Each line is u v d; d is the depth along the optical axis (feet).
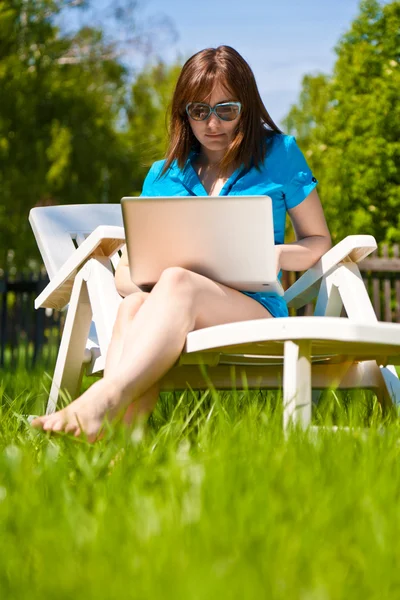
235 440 5.68
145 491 4.77
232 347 6.80
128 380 6.56
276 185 8.82
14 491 4.88
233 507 4.21
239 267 7.45
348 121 34.19
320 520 4.05
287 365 6.31
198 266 7.53
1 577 3.59
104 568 3.52
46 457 5.58
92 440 6.23
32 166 52.80
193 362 7.28
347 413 8.51
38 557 3.77
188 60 8.77
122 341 7.36
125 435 6.07
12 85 51.80
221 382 8.25
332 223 34.40
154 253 7.54
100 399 6.40
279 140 9.00
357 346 6.88
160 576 3.35
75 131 54.75
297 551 3.62
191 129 9.12
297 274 25.18
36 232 10.53
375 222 33.88
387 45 34.81
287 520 4.14
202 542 3.73
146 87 63.62
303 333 6.15
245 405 7.61
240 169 8.86
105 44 59.36
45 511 4.42
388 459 5.33
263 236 7.25
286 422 6.18
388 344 6.35
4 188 53.01
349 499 4.40
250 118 8.76
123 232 8.32
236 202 7.15
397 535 3.96
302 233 8.98
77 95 55.57
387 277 26.99
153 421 7.95
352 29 35.63
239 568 3.39
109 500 4.63
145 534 3.92
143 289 7.97
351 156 33.76
